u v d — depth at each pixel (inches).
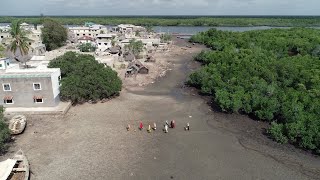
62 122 2079.2
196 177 1471.5
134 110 2358.5
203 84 2797.7
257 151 1733.5
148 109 2391.7
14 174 1395.2
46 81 2187.5
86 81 2434.8
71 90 2345.0
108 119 2162.9
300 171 1529.3
